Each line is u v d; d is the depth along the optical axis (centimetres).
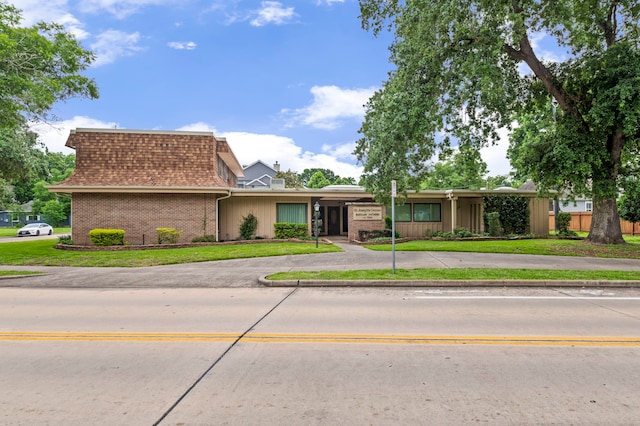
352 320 634
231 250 1673
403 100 1414
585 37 1569
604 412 331
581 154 1498
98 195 2006
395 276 1007
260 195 2220
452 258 1409
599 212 1762
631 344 510
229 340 531
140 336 552
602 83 1465
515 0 1321
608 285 945
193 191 2022
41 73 1452
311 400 353
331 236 2675
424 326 598
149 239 2034
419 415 326
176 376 411
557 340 527
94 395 368
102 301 803
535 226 2353
